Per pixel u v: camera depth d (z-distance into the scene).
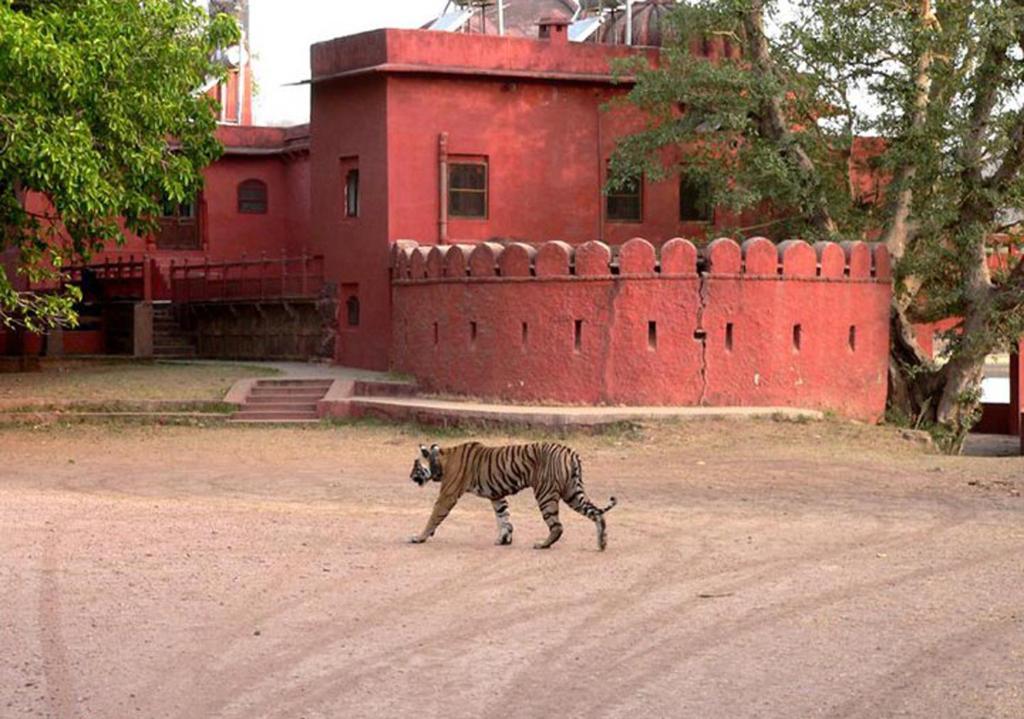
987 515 14.92
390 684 7.94
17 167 21.67
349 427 25.89
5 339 37.22
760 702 7.52
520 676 8.09
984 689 7.72
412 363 28.08
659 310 24.78
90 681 8.02
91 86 22.22
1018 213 29.78
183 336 36.91
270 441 24.19
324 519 14.66
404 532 13.65
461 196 30.45
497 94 30.58
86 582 10.84
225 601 10.18
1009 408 35.72
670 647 8.77
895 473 19.11
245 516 14.86
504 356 25.89
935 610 9.80
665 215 31.89
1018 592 10.45
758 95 26.95
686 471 19.53
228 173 39.41
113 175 23.88
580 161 31.20
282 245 39.81
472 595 10.41
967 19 25.69
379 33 29.88
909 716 7.25
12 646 8.81
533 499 16.70
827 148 27.84
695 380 24.86
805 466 19.94
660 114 29.03
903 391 28.36
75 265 38.75
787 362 25.41
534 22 39.38
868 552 12.43
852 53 26.22
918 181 26.58
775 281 25.28
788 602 10.12
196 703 7.59
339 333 31.53
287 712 7.42
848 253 26.30
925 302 29.33
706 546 12.78
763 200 31.25
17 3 23.45
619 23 34.88
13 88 21.16
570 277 25.14
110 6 22.73
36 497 16.53
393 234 29.88
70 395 26.94
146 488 18.22
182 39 25.12
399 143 29.91
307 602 10.16
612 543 12.96
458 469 12.79
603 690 7.79
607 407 24.75
